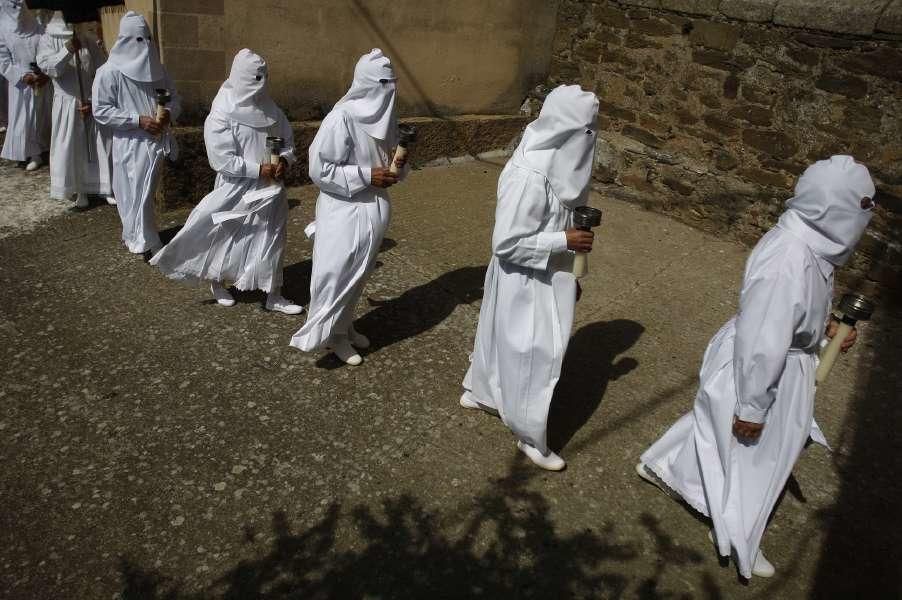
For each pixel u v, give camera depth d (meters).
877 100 5.40
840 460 3.74
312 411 3.66
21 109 6.57
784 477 2.84
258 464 3.26
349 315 3.94
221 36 5.84
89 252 5.19
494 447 3.54
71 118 5.70
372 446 3.45
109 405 3.55
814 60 5.70
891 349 4.85
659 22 6.77
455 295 5.02
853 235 2.54
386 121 3.71
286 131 4.50
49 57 5.54
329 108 6.82
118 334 4.18
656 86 6.93
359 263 3.82
